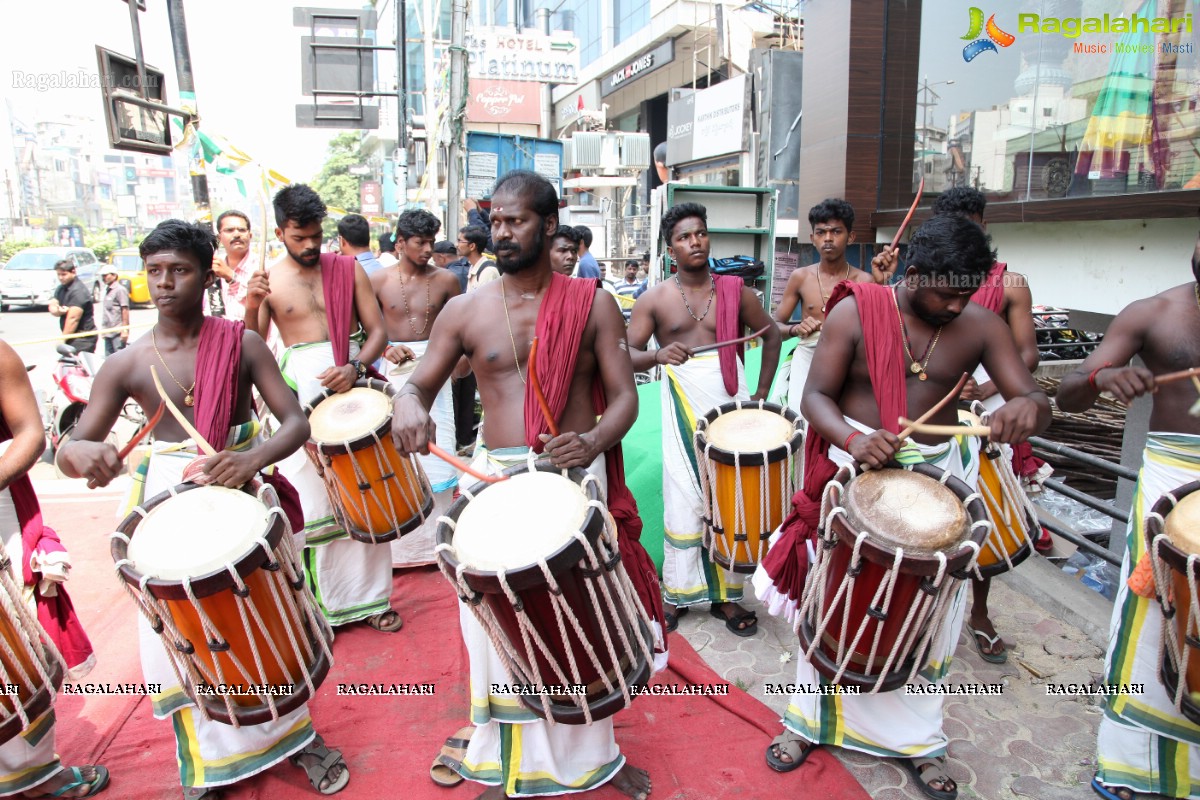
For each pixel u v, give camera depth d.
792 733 2.78
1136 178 4.98
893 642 2.21
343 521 3.40
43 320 18.44
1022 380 2.36
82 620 3.91
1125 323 2.45
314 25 11.40
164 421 2.63
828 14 7.59
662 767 2.74
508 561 1.92
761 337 3.97
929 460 2.44
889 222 7.37
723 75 18.33
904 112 7.39
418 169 15.11
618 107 25.38
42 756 2.60
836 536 2.21
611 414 2.38
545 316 2.39
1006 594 3.96
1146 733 2.46
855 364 2.50
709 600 3.76
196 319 2.63
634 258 14.66
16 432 2.46
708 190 8.63
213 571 2.08
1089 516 5.00
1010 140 6.09
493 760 2.60
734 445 3.19
